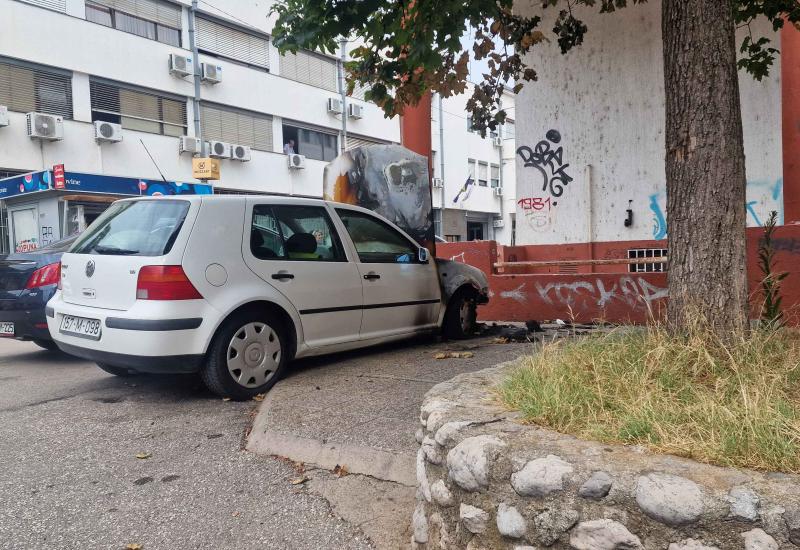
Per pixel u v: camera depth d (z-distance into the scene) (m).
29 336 6.70
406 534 2.84
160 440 4.02
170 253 4.44
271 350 4.96
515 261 9.69
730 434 2.06
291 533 2.87
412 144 9.34
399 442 3.58
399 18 4.71
